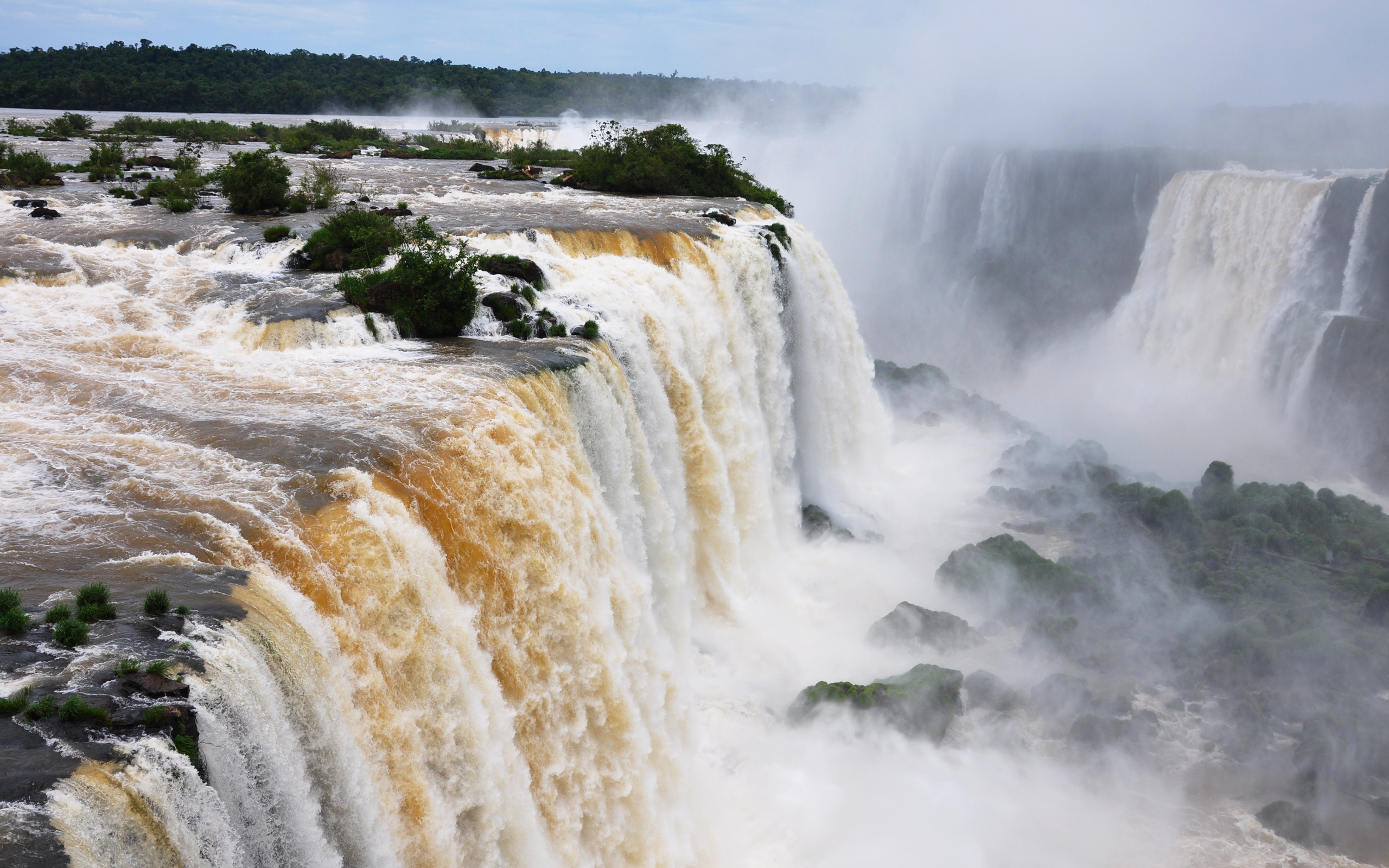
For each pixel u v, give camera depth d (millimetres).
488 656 17781
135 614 13336
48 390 21734
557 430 23391
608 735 20812
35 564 14664
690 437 32000
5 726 11086
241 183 41125
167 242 35312
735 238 39000
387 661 15773
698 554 32656
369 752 14844
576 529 21016
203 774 11375
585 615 20094
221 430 19625
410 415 20406
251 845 12164
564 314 28797
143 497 16922
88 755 10758
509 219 40031
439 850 15547
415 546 16984
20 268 29422
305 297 28047
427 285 27125
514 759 17703
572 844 19641
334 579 15609
